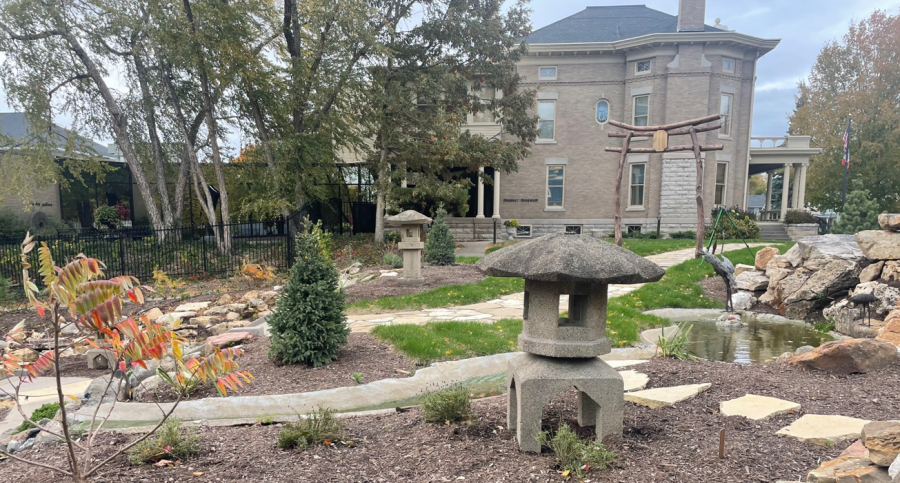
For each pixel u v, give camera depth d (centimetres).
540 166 2439
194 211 2456
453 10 1805
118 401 476
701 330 777
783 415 365
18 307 1138
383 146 1888
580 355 311
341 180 2378
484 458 306
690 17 2206
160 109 1858
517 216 2478
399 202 1902
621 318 799
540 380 312
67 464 312
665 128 1510
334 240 2066
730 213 2216
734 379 453
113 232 1527
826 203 3147
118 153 2798
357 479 286
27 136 1689
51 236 1462
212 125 1661
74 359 743
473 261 1566
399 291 1054
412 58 1914
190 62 1519
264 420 394
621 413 321
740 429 340
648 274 291
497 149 1878
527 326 335
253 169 1886
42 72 1605
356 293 1040
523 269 295
